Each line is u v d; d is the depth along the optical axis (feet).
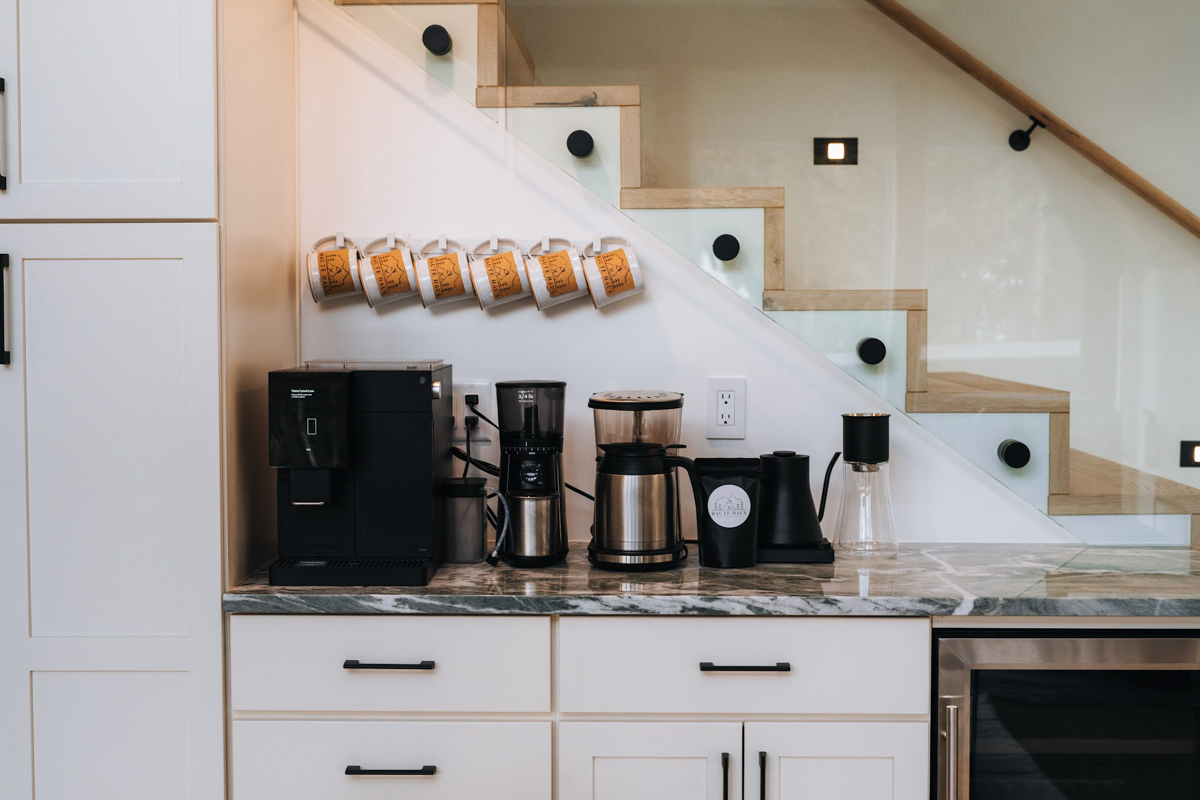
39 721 4.92
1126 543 5.86
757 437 6.18
